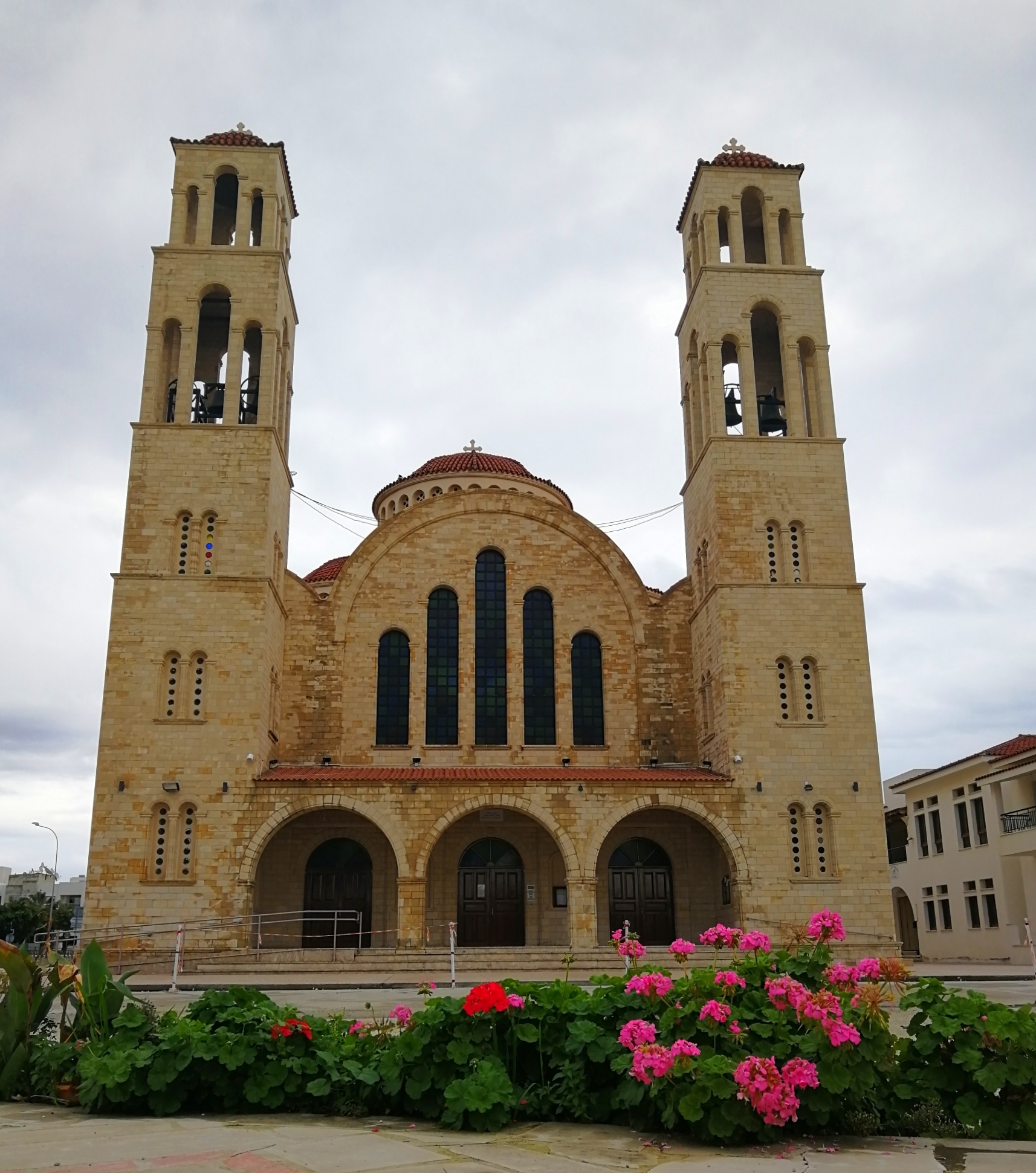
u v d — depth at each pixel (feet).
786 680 155.63
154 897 139.85
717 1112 34.71
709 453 165.89
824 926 44.68
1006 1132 36.96
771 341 188.85
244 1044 41.63
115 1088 40.68
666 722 169.17
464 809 146.20
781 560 160.56
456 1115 37.58
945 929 209.77
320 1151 32.45
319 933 154.51
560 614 171.63
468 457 213.46
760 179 180.86
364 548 171.63
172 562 154.20
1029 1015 38.63
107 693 147.13
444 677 167.53
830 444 165.58
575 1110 38.99
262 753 150.61
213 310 178.81
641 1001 41.39
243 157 175.01
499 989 40.93
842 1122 37.09
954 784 205.87
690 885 160.76
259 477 158.10
